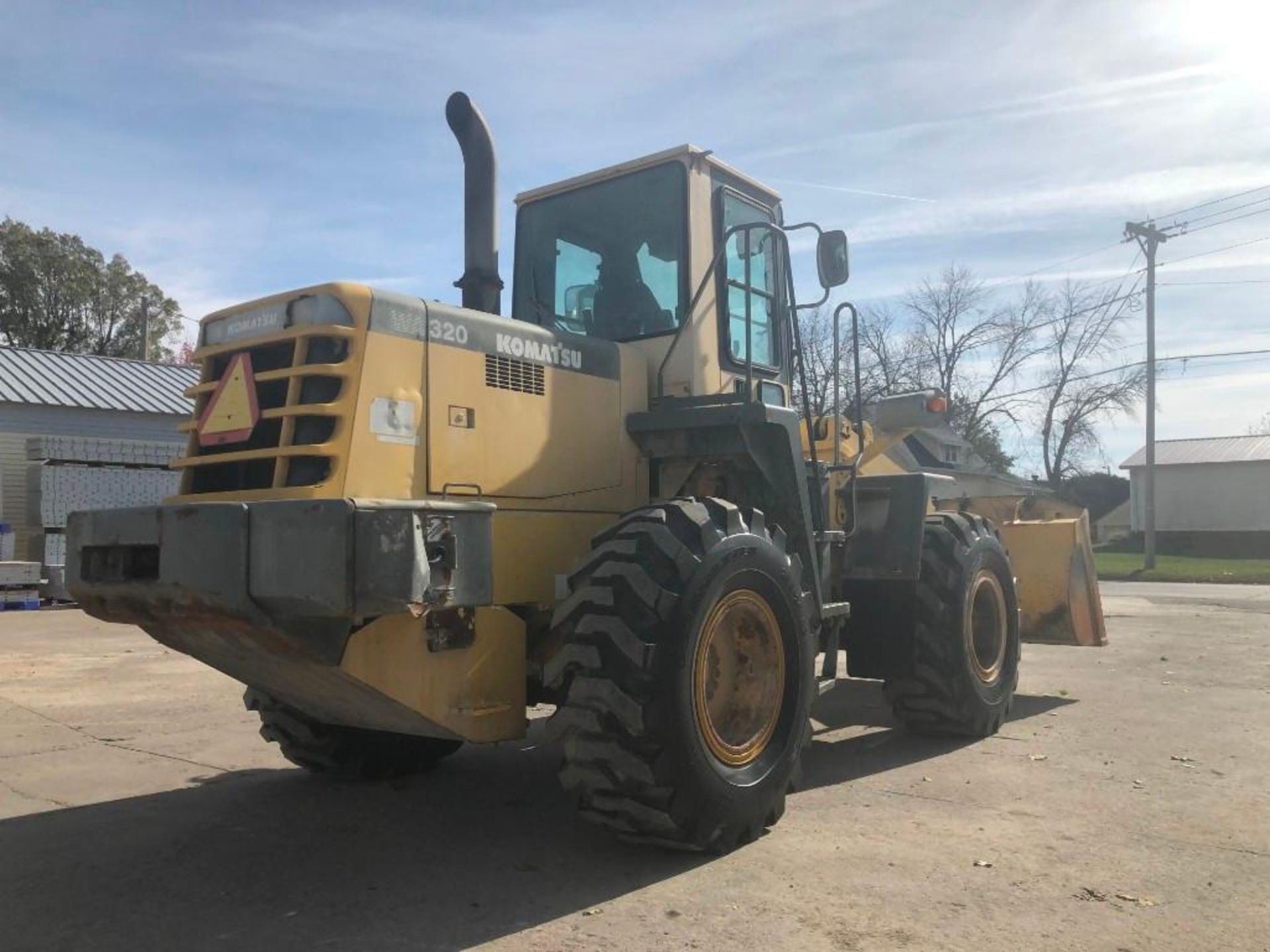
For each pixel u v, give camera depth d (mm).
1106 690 7953
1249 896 3471
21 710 7410
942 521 6168
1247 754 5629
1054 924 3254
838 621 5367
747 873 3770
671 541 3869
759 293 5473
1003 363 43125
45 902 3604
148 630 4000
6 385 18703
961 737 6098
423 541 3340
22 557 17531
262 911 3496
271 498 3668
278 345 3857
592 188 5348
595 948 3121
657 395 4973
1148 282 31734
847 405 6000
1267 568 32000
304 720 5062
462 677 3850
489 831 4414
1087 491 60688
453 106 4938
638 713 3639
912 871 3762
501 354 4254
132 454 17672
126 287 44438
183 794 5078
